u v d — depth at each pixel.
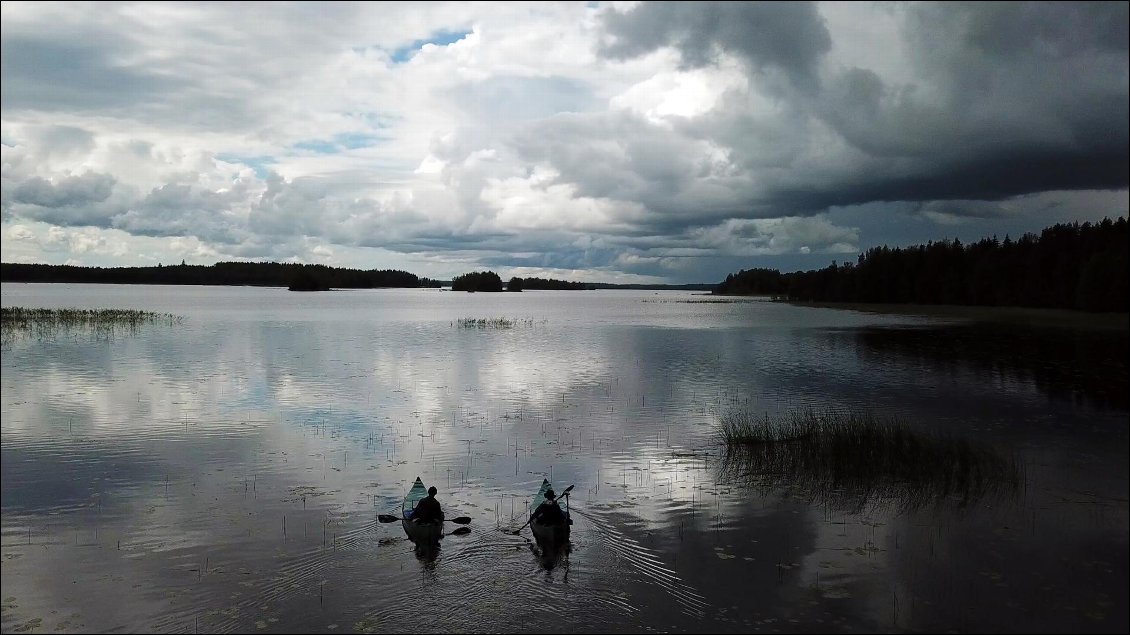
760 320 89.31
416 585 12.32
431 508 14.96
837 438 21.53
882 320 86.62
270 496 17.19
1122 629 10.69
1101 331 65.81
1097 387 33.03
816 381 35.50
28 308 97.38
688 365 42.25
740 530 14.88
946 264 133.62
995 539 14.25
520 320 89.81
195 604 11.57
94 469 19.44
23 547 13.91
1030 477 18.45
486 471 19.47
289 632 10.73
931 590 12.03
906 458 19.84
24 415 26.55
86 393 31.28
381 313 103.75
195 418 26.28
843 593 11.94
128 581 12.40
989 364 41.75
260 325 73.69
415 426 25.14
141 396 30.70
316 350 50.06
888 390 32.62
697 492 17.48
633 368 40.84
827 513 15.90
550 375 38.03
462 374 38.31
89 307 104.75
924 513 15.85
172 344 52.38
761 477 18.72
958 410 27.58
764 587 12.19
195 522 15.34
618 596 11.89
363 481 18.50
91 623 10.94
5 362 41.22
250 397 30.77
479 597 11.88
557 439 23.17
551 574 12.77
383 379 36.31
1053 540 14.18
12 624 10.88
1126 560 13.17
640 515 15.84
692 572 12.80
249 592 12.01
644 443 22.58
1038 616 11.12
